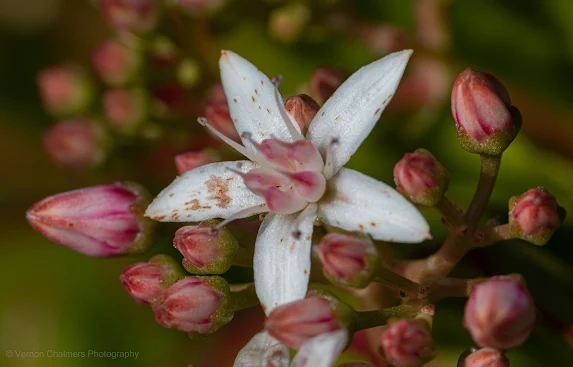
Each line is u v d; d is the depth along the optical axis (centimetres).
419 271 10
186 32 11
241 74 10
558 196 11
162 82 11
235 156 10
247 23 11
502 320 9
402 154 11
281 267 9
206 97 11
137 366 11
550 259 11
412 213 9
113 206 10
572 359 10
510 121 10
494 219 10
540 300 10
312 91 11
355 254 9
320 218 9
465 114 10
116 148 11
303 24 11
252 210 10
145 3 11
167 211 10
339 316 9
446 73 11
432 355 9
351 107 9
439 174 9
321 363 9
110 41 11
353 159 11
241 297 10
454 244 10
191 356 11
